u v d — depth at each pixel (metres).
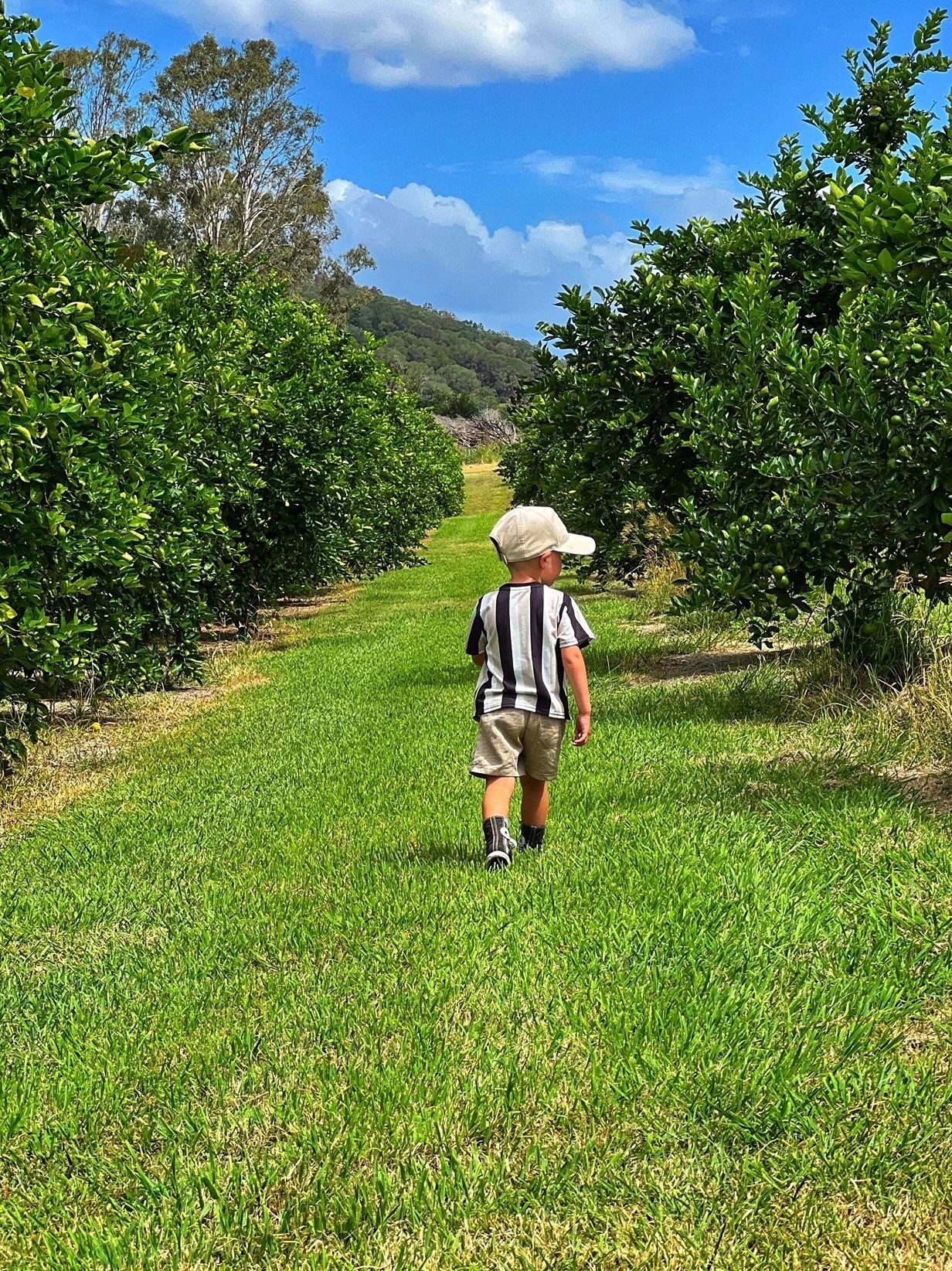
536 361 11.45
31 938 4.67
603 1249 2.37
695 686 9.10
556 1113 2.90
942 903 4.08
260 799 6.81
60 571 7.56
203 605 12.16
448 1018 3.47
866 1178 2.55
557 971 3.75
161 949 4.37
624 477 11.21
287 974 3.96
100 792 7.64
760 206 10.70
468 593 21.66
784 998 3.45
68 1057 3.41
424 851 5.36
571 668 4.97
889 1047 3.12
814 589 10.40
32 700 7.57
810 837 5.02
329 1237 2.50
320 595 23.92
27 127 6.70
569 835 5.38
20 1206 2.69
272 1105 3.04
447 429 114.19
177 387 11.43
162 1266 2.41
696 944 3.87
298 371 17.77
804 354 7.73
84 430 8.28
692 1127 2.79
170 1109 3.07
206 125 52.38
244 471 14.30
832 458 7.45
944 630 8.40
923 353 6.72
